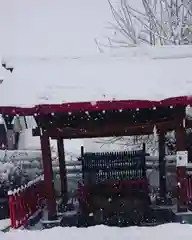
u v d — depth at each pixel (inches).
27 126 442.0
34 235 230.4
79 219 320.2
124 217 320.2
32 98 265.0
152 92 264.2
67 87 275.9
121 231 230.4
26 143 654.5
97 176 350.3
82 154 356.5
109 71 295.1
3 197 423.5
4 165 448.1
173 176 439.8
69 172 470.6
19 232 238.2
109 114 294.4
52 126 289.0
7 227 302.4
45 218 307.1
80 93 266.8
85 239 218.4
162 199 357.4
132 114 294.8
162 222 311.0
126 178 344.8
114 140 574.6
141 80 279.6
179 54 310.5
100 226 242.4
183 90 264.1
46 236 227.1
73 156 588.1
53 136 298.0
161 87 269.1
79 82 282.2
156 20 608.7
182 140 289.7
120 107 259.9
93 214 323.6
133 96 260.7
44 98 264.1
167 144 496.1
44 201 372.5
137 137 563.5
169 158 450.3
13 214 267.7
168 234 219.5
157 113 294.0
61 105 259.4
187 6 601.6
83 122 296.0
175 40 583.2
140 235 221.0
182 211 298.4
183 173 294.8
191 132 430.9
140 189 328.8
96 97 261.4
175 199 382.0
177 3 613.3
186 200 297.6
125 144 565.0
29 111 261.3
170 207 342.6
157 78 281.1
